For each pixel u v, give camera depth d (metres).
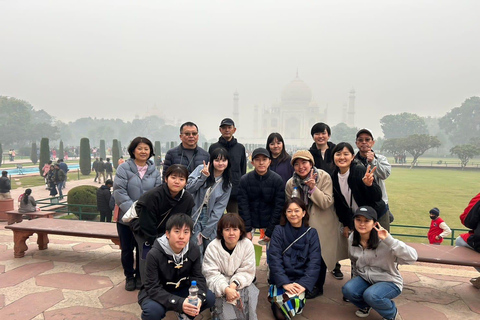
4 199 9.48
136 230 3.53
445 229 6.72
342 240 4.01
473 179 28.84
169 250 3.06
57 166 15.80
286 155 4.66
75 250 5.63
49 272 4.60
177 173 3.29
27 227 5.09
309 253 3.56
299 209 3.54
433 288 4.23
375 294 3.22
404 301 3.86
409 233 10.80
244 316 3.22
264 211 4.10
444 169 42.69
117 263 5.02
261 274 4.77
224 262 3.37
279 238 3.63
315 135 4.60
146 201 3.34
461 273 4.76
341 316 3.51
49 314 3.44
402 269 4.91
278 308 3.36
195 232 3.83
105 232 4.79
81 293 3.96
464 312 3.60
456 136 80.56
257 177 4.01
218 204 3.89
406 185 24.22
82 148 27.83
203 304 3.06
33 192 17.42
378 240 3.38
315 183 3.87
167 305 2.92
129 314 3.46
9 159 47.25
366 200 3.68
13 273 4.55
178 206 3.45
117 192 3.96
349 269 4.88
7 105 65.88
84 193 10.84
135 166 4.08
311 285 3.38
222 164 3.76
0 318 3.34
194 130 4.34
